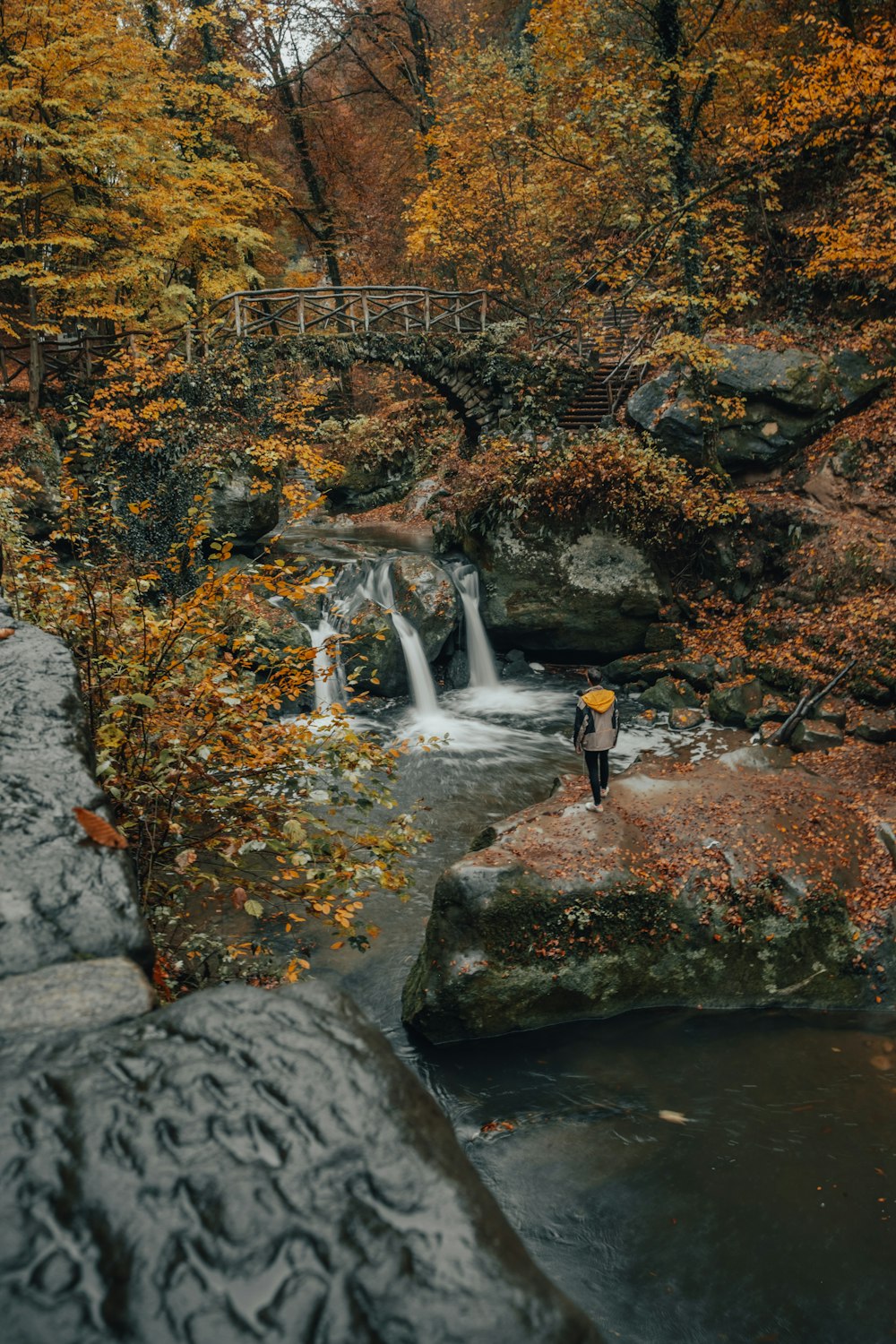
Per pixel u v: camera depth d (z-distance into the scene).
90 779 2.36
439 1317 1.11
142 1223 1.20
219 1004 1.60
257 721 5.38
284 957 7.71
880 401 15.19
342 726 5.79
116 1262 1.15
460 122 21.95
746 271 15.58
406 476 27.38
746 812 8.19
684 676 14.35
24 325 16.62
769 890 7.34
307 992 1.67
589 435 16.31
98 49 15.95
